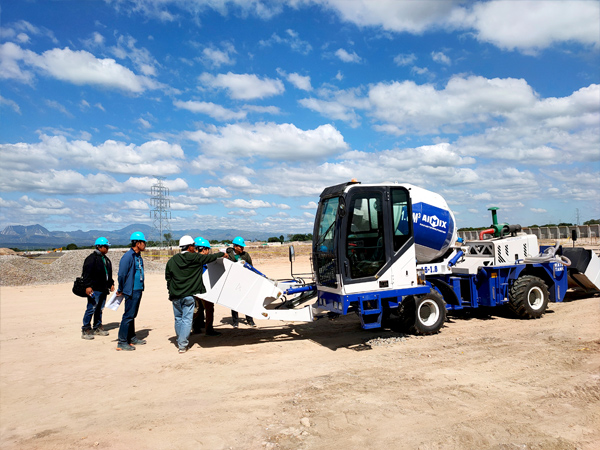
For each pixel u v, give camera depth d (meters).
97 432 4.15
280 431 3.94
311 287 8.03
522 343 6.77
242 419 4.28
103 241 8.77
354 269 6.98
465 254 9.17
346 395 4.78
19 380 6.00
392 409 4.33
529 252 9.48
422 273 7.65
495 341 6.98
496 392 4.73
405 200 7.55
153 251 46.75
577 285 10.59
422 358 6.16
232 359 6.59
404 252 7.38
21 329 9.78
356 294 6.89
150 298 14.38
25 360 7.04
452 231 8.61
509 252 9.06
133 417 4.50
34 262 24.31
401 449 3.52
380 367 5.82
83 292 8.54
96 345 7.94
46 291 17.48
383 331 8.15
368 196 7.15
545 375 5.22
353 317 9.75
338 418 4.16
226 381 5.55
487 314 9.49
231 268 7.46
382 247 7.23
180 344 7.16
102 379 5.92
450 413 4.20
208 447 3.70
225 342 7.80
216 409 4.59
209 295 7.30
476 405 4.38
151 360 6.77
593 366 5.46
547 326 7.95
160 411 4.64
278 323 9.46
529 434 3.72
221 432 3.99
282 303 8.26
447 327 8.27
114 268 25.62
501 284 8.75
